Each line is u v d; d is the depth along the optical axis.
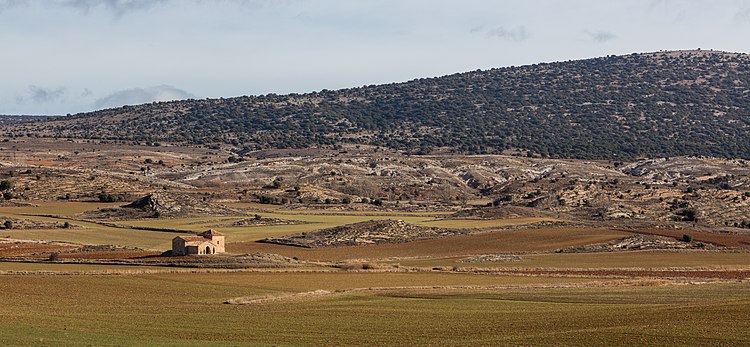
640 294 183.50
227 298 177.25
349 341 123.81
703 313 143.00
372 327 137.62
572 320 142.38
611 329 129.00
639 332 125.31
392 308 162.12
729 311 143.88
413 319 146.88
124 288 189.25
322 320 145.38
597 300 174.12
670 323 133.12
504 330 133.38
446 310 159.38
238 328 135.50
